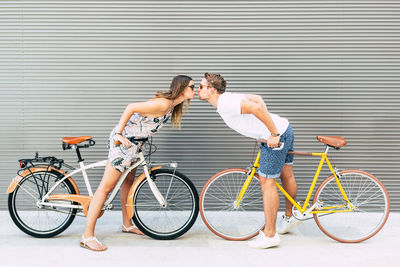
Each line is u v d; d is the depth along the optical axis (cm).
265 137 323
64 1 395
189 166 407
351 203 339
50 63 400
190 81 319
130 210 333
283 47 399
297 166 407
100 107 404
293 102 403
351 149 405
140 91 403
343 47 398
